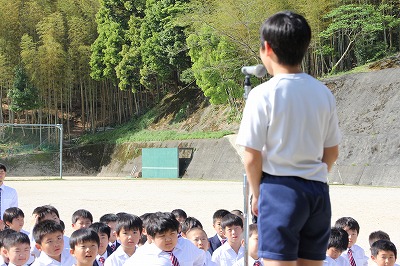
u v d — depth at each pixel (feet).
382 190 83.46
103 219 27.37
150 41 158.92
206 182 113.50
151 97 187.83
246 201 12.80
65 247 24.61
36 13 181.06
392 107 111.86
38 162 157.38
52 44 171.32
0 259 23.40
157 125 168.76
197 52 138.92
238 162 127.95
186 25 144.97
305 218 11.03
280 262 10.85
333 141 11.95
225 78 134.62
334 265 23.16
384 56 135.44
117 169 159.02
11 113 177.27
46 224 22.66
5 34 177.37
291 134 11.12
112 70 171.73
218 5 133.08
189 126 159.74
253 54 128.16
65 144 174.81
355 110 117.50
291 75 11.40
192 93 171.83
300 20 11.37
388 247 22.99
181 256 21.01
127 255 23.38
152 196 74.69
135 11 175.11
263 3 128.36
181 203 64.59
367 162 104.37
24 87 170.19
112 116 187.21
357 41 137.28
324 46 133.69
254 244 19.27
